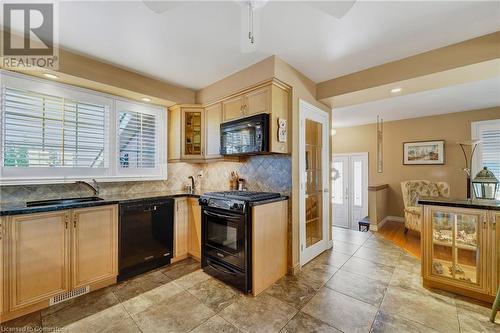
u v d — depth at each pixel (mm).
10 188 2236
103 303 2029
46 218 1935
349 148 5883
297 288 2297
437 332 1680
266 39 2086
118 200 2406
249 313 1896
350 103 3281
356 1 1601
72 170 2529
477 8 1674
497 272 1963
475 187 2432
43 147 2340
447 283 2191
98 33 1986
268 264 2338
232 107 2846
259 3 1598
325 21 1826
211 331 1688
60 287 2002
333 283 2395
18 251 1802
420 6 1657
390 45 2180
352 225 5746
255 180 3004
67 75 2266
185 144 3297
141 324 1759
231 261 2320
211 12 1716
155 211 2729
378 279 2479
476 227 2062
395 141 5270
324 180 3328
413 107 4242
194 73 2799
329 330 1699
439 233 2273
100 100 2740
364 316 1858
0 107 2088
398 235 4172
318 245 3182
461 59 2105
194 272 2648
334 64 2570
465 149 4500
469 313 1893
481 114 4355
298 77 2736
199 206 2916
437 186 4375
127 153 3000
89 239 2176
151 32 1975
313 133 3125
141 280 2455
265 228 2309
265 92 2467
